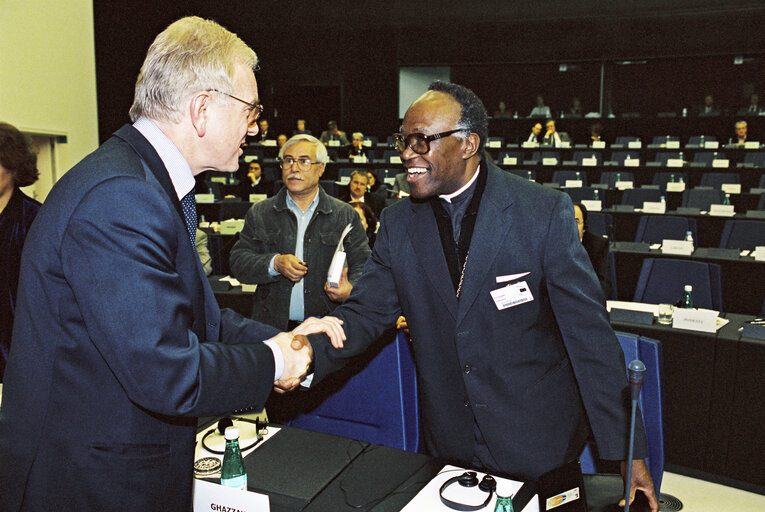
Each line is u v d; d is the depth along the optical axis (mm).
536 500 1286
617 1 11844
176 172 1105
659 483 1867
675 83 13500
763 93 12789
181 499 1112
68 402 1002
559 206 1466
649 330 3008
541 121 11852
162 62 1067
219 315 1241
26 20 6527
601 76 12820
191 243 1109
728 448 2846
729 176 8203
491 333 1480
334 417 2080
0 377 2072
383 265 1701
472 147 1463
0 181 2010
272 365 1170
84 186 970
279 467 1463
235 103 1111
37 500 1013
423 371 1607
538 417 1499
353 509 1275
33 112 6695
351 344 1643
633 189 7438
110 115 8133
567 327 1441
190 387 981
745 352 2773
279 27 12820
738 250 5008
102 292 936
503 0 12383
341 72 13352
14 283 2057
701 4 11406
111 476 1011
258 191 8000
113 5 8070
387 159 10352
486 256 1459
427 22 12727
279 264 2531
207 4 12156
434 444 1638
